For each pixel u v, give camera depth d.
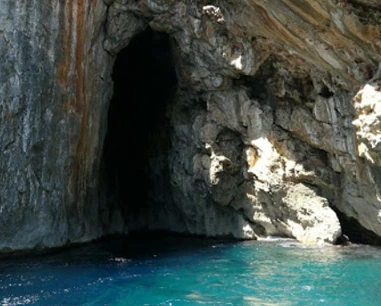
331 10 10.37
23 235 10.85
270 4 11.17
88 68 12.46
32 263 10.17
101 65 13.09
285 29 11.51
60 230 11.70
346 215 12.40
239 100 13.84
